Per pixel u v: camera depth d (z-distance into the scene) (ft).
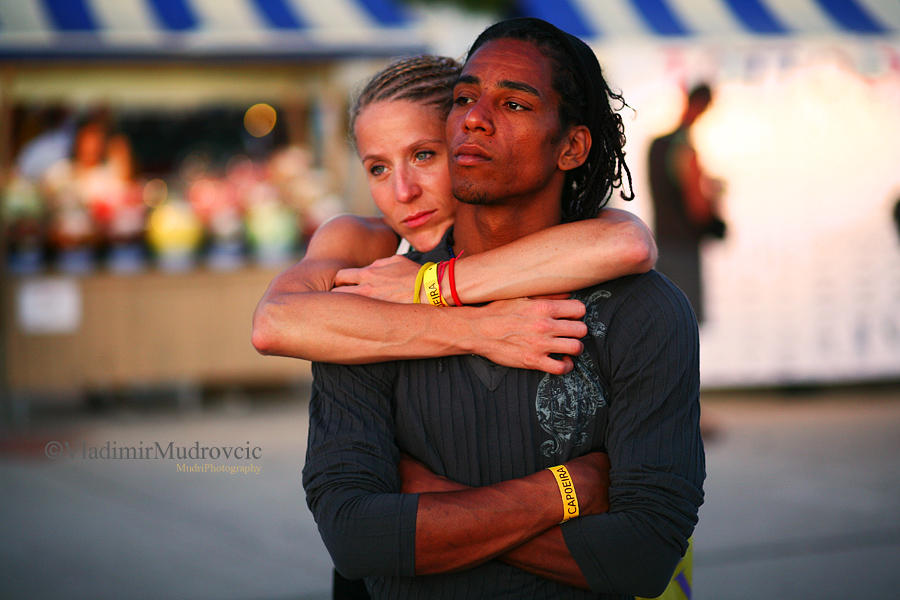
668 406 4.86
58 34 20.07
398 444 5.15
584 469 4.83
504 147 4.81
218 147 26.71
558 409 4.91
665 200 21.75
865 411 22.90
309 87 25.31
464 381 4.99
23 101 23.98
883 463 17.93
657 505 4.72
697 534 14.16
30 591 12.04
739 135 23.11
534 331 4.85
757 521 14.70
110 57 21.84
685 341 4.93
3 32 20.02
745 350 23.61
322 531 4.90
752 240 23.39
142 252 23.16
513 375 4.95
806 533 14.11
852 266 23.71
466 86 4.87
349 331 4.98
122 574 12.67
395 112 5.62
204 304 23.44
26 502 16.12
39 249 22.76
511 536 4.70
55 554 13.47
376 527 4.72
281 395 25.94
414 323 4.96
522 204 5.09
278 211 23.73
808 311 23.67
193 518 15.16
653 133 22.29
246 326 23.59
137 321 23.12
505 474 4.93
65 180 23.27
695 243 21.84
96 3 20.39
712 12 21.21
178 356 23.32
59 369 22.81
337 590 5.84
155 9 20.49
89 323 22.89
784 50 22.29
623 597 5.17
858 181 23.52
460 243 5.40
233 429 21.54
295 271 5.55
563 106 4.91
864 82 23.30
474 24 21.12
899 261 23.77
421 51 21.49
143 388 26.68
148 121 26.27
